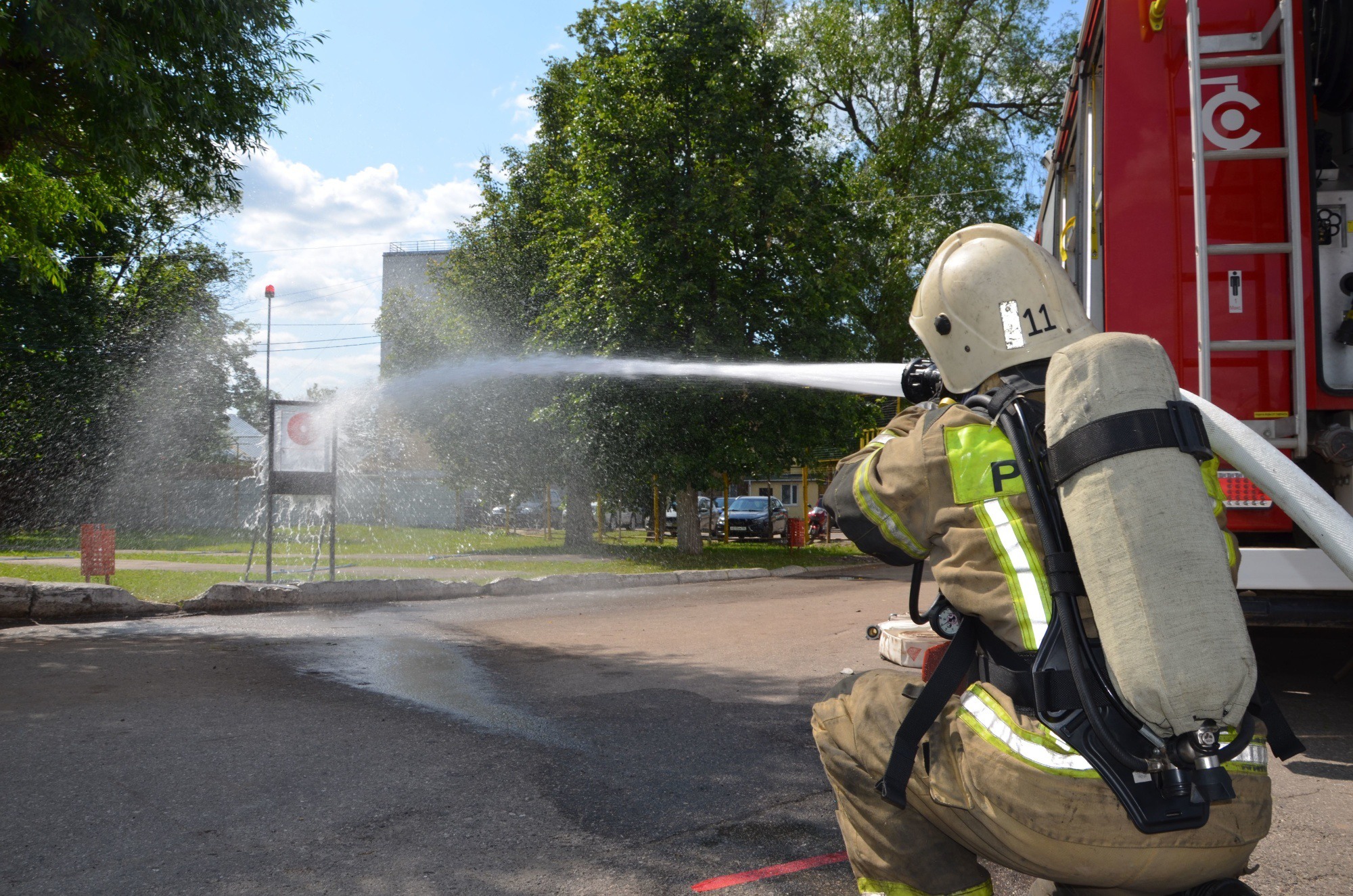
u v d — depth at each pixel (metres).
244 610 10.30
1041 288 1.81
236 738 4.82
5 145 9.20
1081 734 1.48
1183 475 1.45
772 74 21.98
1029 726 1.56
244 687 6.08
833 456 22.80
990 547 1.61
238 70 9.41
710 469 20.98
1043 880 1.98
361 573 14.27
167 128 9.19
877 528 1.77
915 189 28.16
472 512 40.66
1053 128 29.09
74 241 12.97
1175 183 5.00
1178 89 5.02
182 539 26.88
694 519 22.59
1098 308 5.60
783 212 21.06
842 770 1.87
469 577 13.88
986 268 1.84
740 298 21.08
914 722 1.67
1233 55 4.95
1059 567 1.52
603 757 4.58
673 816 3.75
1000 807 1.55
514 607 10.92
